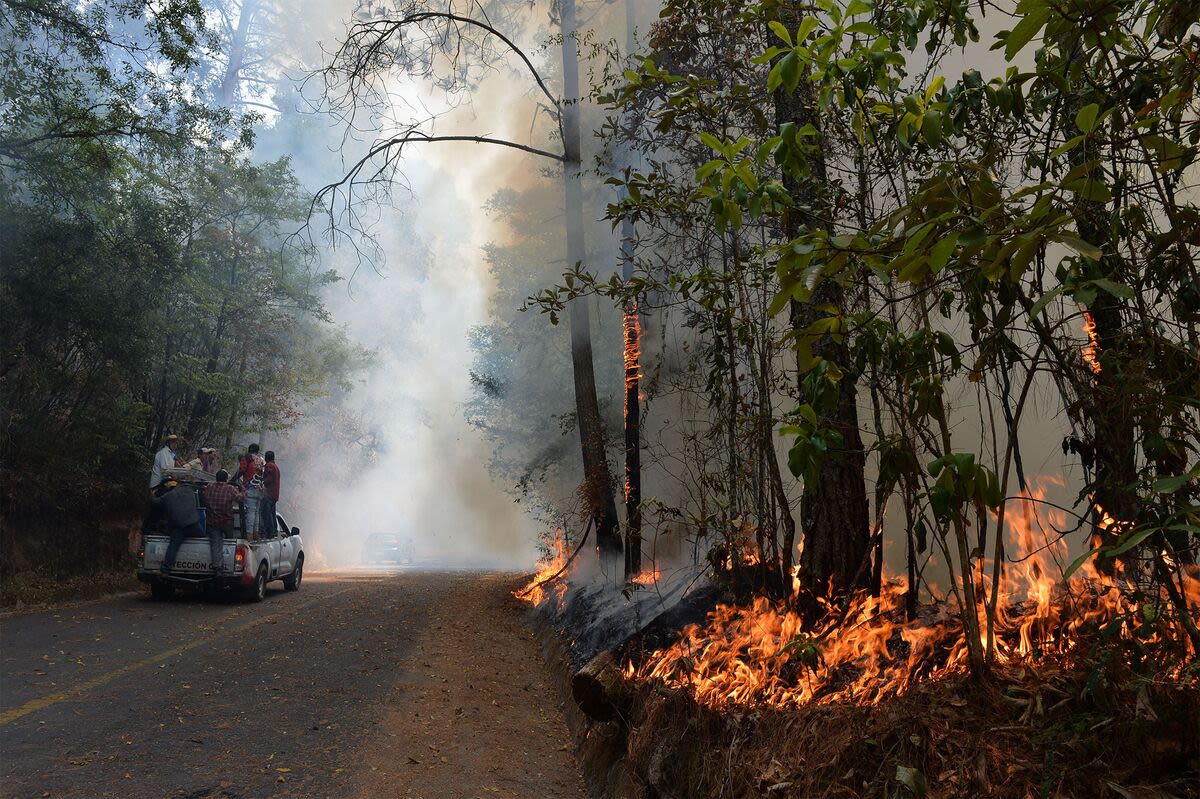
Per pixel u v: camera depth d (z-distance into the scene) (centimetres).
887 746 292
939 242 223
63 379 1706
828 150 463
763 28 564
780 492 510
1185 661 244
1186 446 250
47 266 1630
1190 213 242
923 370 293
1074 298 221
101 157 1647
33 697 718
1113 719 243
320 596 1725
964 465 248
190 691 768
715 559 562
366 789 527
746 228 599
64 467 1669
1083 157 260
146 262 1808
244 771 548
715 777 376
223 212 2289
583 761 605
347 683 830
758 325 564
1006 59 245
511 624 1400
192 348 2459
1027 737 261
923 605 457
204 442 2462
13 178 1680
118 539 2008
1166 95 240
